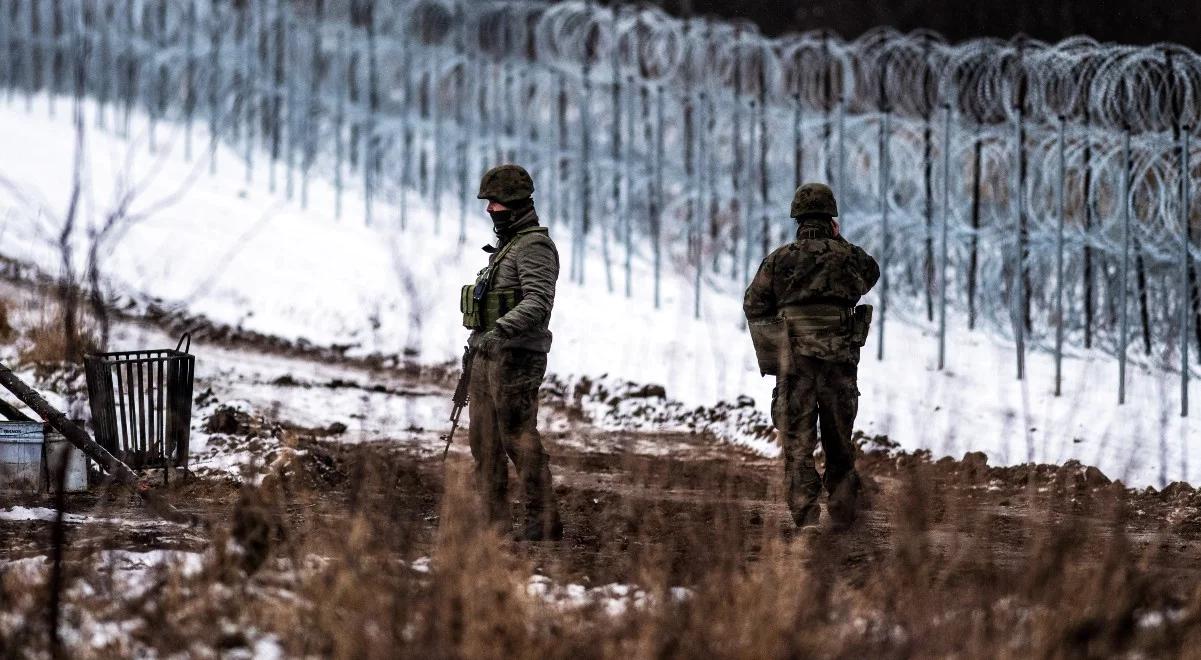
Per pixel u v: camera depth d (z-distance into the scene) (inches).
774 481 1254.9
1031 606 711.7
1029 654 641.0
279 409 1563.7
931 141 1967.3
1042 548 805.9
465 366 946.1
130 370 1099.3
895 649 638.5
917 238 1940.2
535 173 2453.2
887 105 1839.3
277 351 1963.6
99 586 705.6
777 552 805.2
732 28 2176.4
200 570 743.1
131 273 2194.9
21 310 1790.1
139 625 658.8
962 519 1003.9
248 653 633.6
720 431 1569.9
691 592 725.9
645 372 1809.8
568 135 2657.5
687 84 2213.3
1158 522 1093.1
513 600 671.1
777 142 2098.9
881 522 1013.8
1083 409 1561.3
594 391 1747.0
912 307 1946.4
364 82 2938.0
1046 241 1711.4
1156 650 670.5
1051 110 1763.0
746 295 1019.9
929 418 1502.2
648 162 2244.1
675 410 1646.2
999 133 1791.3
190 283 2215.8
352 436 1434.5
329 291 2222.0
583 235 2285.9
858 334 1005.2
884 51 1934.1
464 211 2443.4
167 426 1112.8
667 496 1155.3
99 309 1122.7
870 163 1910.7
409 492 959.0
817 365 994.7
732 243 2294.5
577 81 2338.8
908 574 736.3
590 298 2169.0
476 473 943.0
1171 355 1752.0
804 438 991.6
